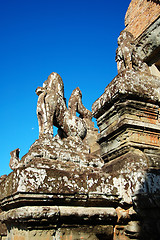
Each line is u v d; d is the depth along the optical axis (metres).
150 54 4.29
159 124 3.14
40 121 4.90
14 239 2.24
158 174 2.45
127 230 2.40
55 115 4.98
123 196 2.48
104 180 2.46
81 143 5.00
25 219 1.96
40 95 5.03
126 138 2.91
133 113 3.02
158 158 2.80
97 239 2.30
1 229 3.47
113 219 2.43
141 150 2.93
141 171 2.43
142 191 2.31
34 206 2.07
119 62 3.70
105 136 3.23
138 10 4.84
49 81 5.26
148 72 3.64
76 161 4.34
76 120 5.27
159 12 4.19
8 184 2.26
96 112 3.50
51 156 4.15
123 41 3.66
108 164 3.16
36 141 4.43
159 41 4.14
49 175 2.17
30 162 3.96
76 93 5.86
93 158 4.55
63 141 4.55
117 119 3.10
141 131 2.98
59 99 5.11
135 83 3.06
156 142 3.04
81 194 2.29
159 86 3.28
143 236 2.26
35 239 1.99
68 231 2.17
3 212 2.59
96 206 2.43
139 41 4.50
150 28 4.31
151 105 3.12
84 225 2.27
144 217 2.27
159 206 2.24
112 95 3.08
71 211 2.18
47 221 2.04
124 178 2.57
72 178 2.29
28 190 2.02
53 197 2.12
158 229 2.09
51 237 2.08
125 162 2.74
